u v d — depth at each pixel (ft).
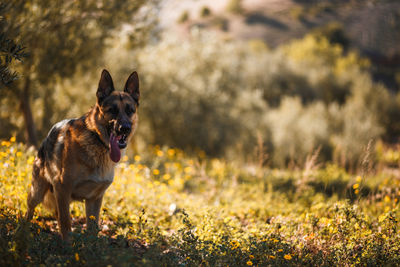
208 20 233.96
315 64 106.93
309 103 76.54
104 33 25.94
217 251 11.68
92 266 9.52
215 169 31.24
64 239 12.00
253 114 49.21
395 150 51.85
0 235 10.79
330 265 12.12
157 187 21.88
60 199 12.09
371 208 19.70
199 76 48.80
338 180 25.04
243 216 18.67
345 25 219.20
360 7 242.99
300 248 12.84
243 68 76.28
